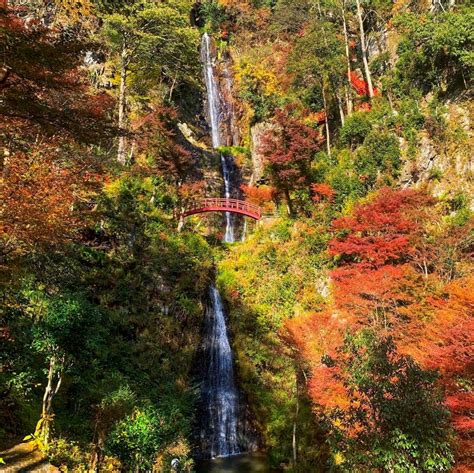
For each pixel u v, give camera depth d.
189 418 15.90
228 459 17.19
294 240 25.23
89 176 14.00
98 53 29.48
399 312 16.08
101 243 18.44
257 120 39.31
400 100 28.02
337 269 19.64
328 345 15.98
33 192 9.46
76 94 11.37
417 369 6.93
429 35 26.00
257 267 24.20
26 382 10.34
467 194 21.53
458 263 18.16
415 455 6.18
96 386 13.10
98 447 9.02
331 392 13.67
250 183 36.16
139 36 25.31
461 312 12.52
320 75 32.09
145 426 8.37
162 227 22.30
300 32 42.06
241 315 21.83
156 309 18.67
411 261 18.94
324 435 15.31
